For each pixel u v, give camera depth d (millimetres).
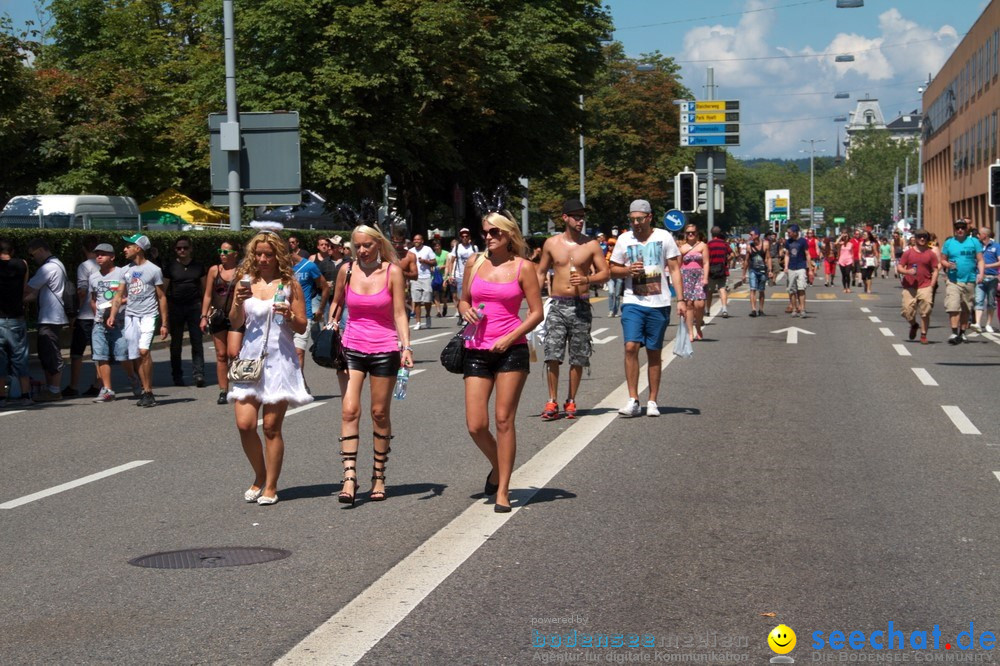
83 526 18703
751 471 22406
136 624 13461
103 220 82125
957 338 50562
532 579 15047
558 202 188250
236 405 20062
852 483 21203
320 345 20609
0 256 35531
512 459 19234
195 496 20969
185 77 134500
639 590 14539
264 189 61812
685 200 78062
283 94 94938
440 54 99250
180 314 39875
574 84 115688
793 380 37688
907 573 15250
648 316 29594
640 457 24016
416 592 14484
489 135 119625
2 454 26297
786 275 69438
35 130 97688
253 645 12625
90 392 38312
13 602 14445
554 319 29484
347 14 94875
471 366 19438
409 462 23969
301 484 21922
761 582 14867
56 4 140750
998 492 20391
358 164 96625
